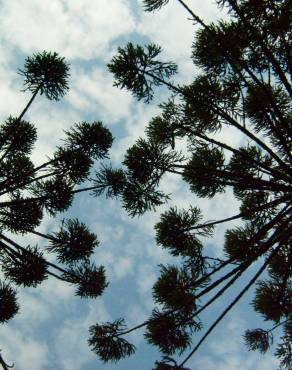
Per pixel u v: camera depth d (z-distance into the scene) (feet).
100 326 22.89
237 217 18.98
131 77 20.83
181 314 20.70
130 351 22.99
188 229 22.86
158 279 22.82
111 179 26.30
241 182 18.51
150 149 22.81
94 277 28.17
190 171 22.62
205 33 20.57
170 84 20.08
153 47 20.71
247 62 20.58
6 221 25.46
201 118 21.59
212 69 21.25
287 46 18.39
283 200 17.47
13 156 28.04
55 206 27.17
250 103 21.56
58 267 25.30
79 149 26.32
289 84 17.24
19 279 26.68
